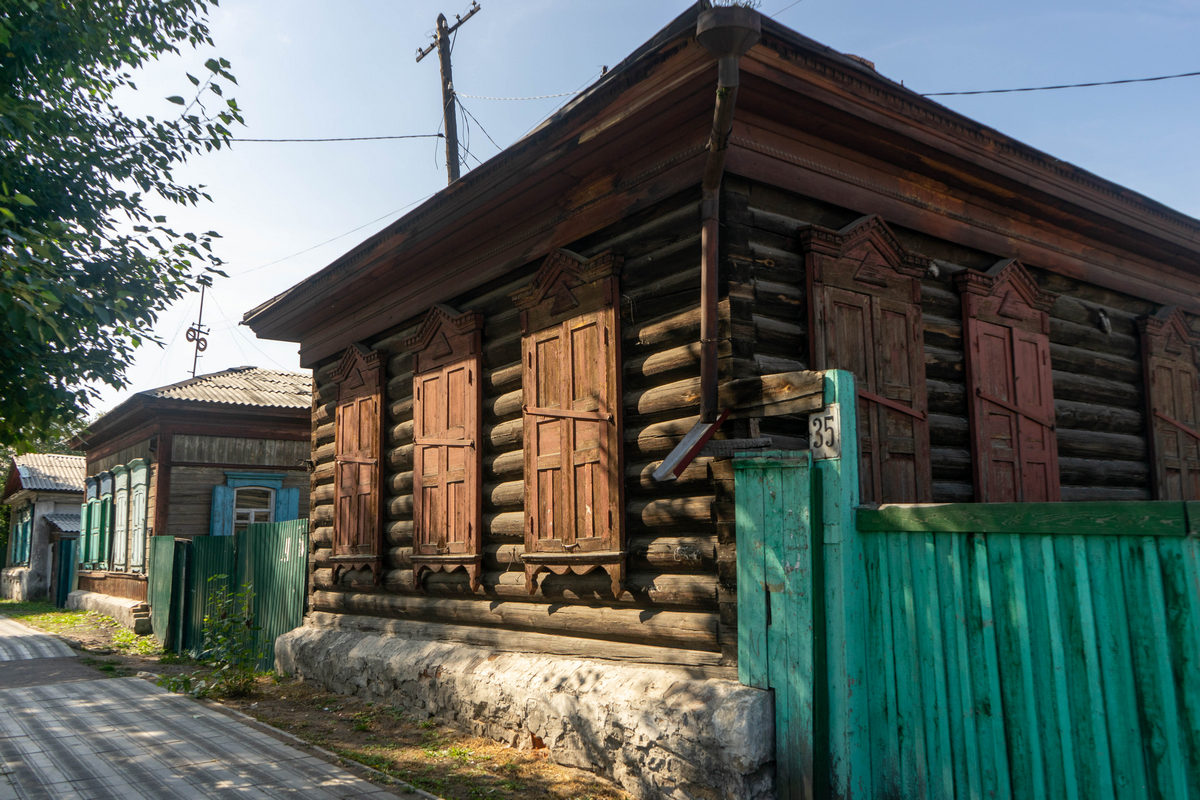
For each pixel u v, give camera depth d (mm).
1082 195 6965
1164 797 3186
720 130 4484
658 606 5625
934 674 4027
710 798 4668
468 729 6816
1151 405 8117
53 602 24219
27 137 7719
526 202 6863
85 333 7898
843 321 5684
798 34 5062
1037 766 3594
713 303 4930
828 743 4336
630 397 5965
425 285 8461
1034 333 7047
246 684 8719
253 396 17516
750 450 4824
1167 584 3238
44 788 5289
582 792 5289
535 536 6578
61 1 7664
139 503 17047
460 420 7691
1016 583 3734
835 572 4383
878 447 5660
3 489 30656
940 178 6477
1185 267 8641
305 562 10383
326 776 5531
